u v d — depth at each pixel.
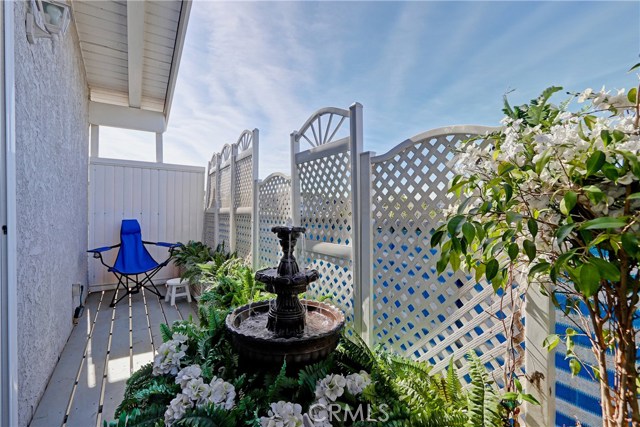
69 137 2.75
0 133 1.16
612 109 0.77
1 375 1.14
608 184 0.70
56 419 1.63
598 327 0.83
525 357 1.21
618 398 0.80
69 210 2.77
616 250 0.65
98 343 2.56
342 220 2.11
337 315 1.70
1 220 1.16
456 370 1.45
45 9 1.66
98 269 4.35
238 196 3.86
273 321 1.52
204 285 3.34
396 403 1.20
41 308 1.80
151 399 1.41
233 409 1.24
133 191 4.64
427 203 1.54
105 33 3.17
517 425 1.19
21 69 1.44
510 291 1.17
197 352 1.67
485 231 0.77
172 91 4.13
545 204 0.76
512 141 0.84
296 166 2.56
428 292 1.56
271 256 3.04
